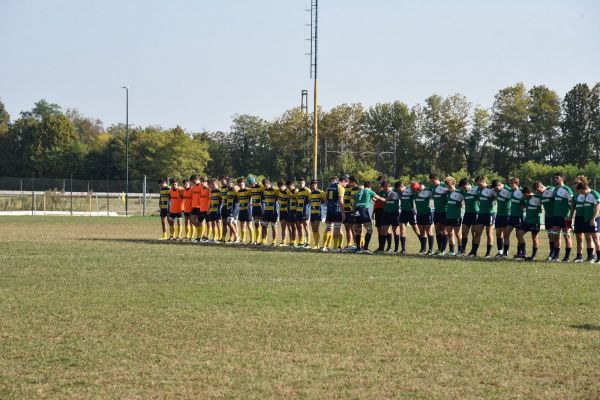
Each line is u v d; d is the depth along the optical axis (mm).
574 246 37062
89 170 130250
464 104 121000
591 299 18297
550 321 15484
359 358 12422
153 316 15672
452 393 10578
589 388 10891
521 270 24703
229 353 12664
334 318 15594
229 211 37375
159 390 10633
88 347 12977
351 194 33625
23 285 20062
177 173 116750
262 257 28562
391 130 126125
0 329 14344
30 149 136875
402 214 32094
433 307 17000
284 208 35438
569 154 108812
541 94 111875
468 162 118750
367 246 32344
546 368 11914
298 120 121438
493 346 13297
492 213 30531
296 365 11969
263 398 10312
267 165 134625
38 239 37719
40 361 12078
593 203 27922
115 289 19391
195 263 26000
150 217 69562
